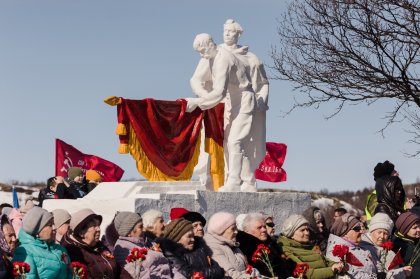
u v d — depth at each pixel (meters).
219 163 16.30
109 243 12.02
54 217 11.30
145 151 15.48
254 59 16.58
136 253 10.93
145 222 12.46
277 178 18.81
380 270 13.32
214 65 16.05
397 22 17.88
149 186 15.12
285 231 12.88
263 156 16.61
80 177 15.74
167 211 14.62
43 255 10.50
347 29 18.14
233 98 16.33
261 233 12.70
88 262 11.02
